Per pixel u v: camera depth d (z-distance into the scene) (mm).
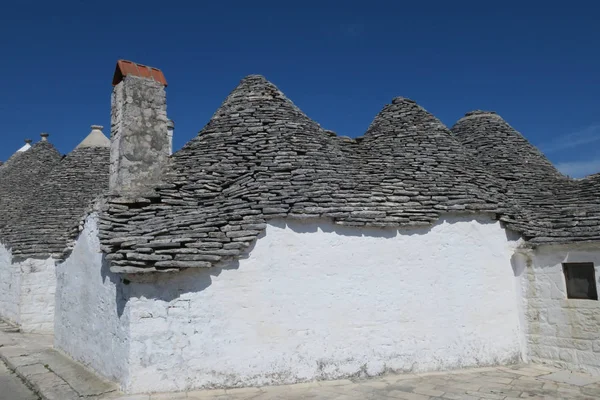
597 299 7766
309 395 6656
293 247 7469
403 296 7898
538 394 6727
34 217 13984
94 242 8297
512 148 11539
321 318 7469
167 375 6746
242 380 7023
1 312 14453
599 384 7191
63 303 9875
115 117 8938
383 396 6625
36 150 19062
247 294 7172
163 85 9109
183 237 6953
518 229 8617
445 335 8055
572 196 9555
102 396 6586
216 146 9133
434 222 8172
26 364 8664
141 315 6734
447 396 6637
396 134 10219
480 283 8359
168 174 8719
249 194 7719
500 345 8383
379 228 7902
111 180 8898
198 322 6926
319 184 8031
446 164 9375
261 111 9625
